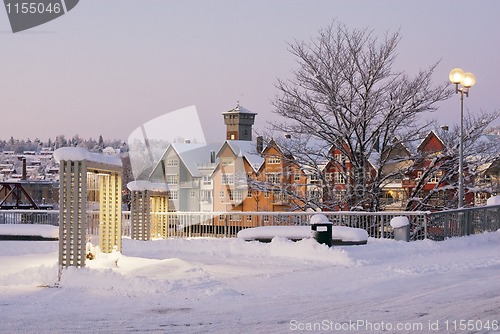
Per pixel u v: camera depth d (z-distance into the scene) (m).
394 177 42.09
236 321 12.14
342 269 19.94
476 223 30.73
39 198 80.00
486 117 41.88
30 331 11.38
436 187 41.81
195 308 13.60
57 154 17.81
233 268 20.30
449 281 16.67
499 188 42.88
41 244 26.59
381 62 41.34
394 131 41.34
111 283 16.31
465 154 41.91
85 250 17.83
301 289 16.06
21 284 16.97
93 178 25.91
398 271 18.94
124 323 12.05
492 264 20.36
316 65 41.75
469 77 32.66
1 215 34.62
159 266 18.38
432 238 28.12
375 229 29.38
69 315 12.87
